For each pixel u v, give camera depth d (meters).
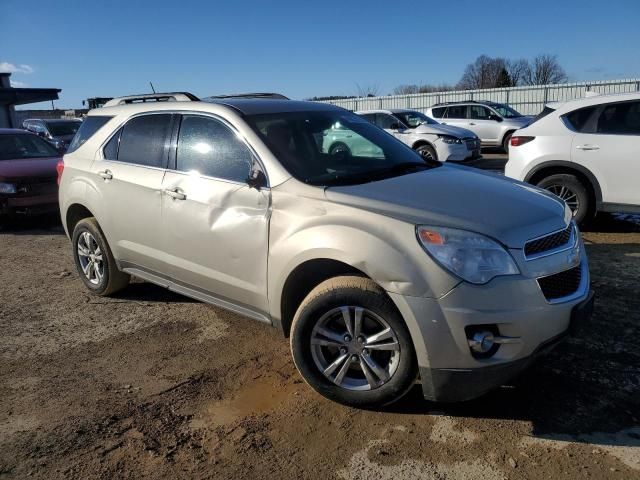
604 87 26.09
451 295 2.80
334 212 3.19
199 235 3.88
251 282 3.61
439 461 2.79
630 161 6.43
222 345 4.19
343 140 4.16
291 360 3.92
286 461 2.84
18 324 4.72
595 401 3.24
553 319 2.94
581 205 6.84
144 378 3.73
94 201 4.84
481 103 18.17
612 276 5.24
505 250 2.87
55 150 10.34
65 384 3.68
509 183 3.78
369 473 2.72
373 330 3.10
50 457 2.91
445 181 3.62
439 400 2.97
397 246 2.92
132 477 2.75
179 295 5.28
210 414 3.28
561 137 6.86
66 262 6.70
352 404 3.22
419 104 31.12
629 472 2.65
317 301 3.16
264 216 3.48
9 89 24.09
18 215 8.55
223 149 3.90
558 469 2.69
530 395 3.33
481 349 2.84
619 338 3.98
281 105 4.29
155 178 4.25
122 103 5.20
